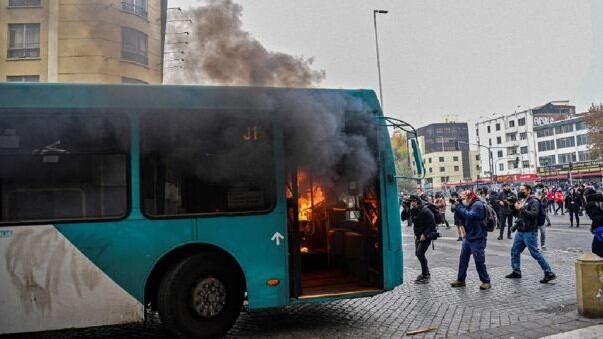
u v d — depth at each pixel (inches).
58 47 925.2
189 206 215.8
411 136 260.1
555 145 3238.2
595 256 241.6
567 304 267.6
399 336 218.1
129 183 208.5
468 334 216.2
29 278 196.2
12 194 198.2
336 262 289.1
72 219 201.5
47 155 202.5
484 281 322.7
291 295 229.5
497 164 3909.9
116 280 203.2
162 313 209.3
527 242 336.8
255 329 236.7
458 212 332.8
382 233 249.1
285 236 226.7
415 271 412.8
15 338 230.5
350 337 217.8
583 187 856.3
